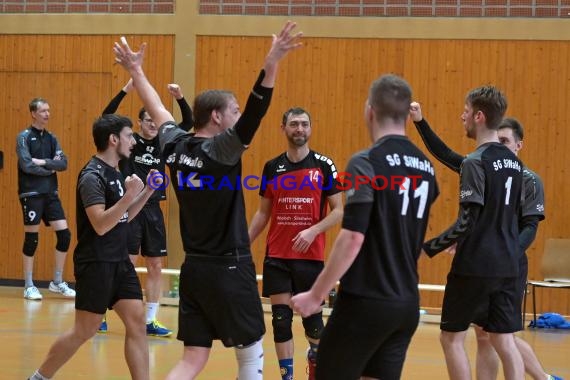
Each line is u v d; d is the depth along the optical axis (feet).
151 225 37.14
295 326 42.45
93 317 22.66
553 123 49.42
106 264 22.57
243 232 18.69
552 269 46.52
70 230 54.44
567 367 32.48
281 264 26.35
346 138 51.31
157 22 53.31
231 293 18.37
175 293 50.49
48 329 37.52
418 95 50.65
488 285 21.08
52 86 54.65
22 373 27.84
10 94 55.16
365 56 51.21
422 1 50.78
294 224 26.53
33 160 47.39
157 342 35.55
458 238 20.52
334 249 15.14
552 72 49.44
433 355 34.19
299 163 27.09
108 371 28.58
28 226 48.16
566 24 49.26
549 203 49.34
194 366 18.79
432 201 16.52
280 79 51.96
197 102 18.86
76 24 54.34
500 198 21.02
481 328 22.24
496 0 50.08
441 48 50.47
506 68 49.83
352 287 15.60
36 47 54.85
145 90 19.94
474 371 30.96
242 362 19.03
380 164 15.49
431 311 48.32
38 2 54.90
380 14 51.13
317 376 16.26
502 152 21.34
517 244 21.59
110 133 22.66
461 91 50.26
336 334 15.78
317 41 51.67
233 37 52.54
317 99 51.62
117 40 53.78
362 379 16.57
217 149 17.87
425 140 24.48
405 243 15.78
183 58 52.95
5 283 55.16
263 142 51.90
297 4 51.88
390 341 16.19
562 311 48.98
